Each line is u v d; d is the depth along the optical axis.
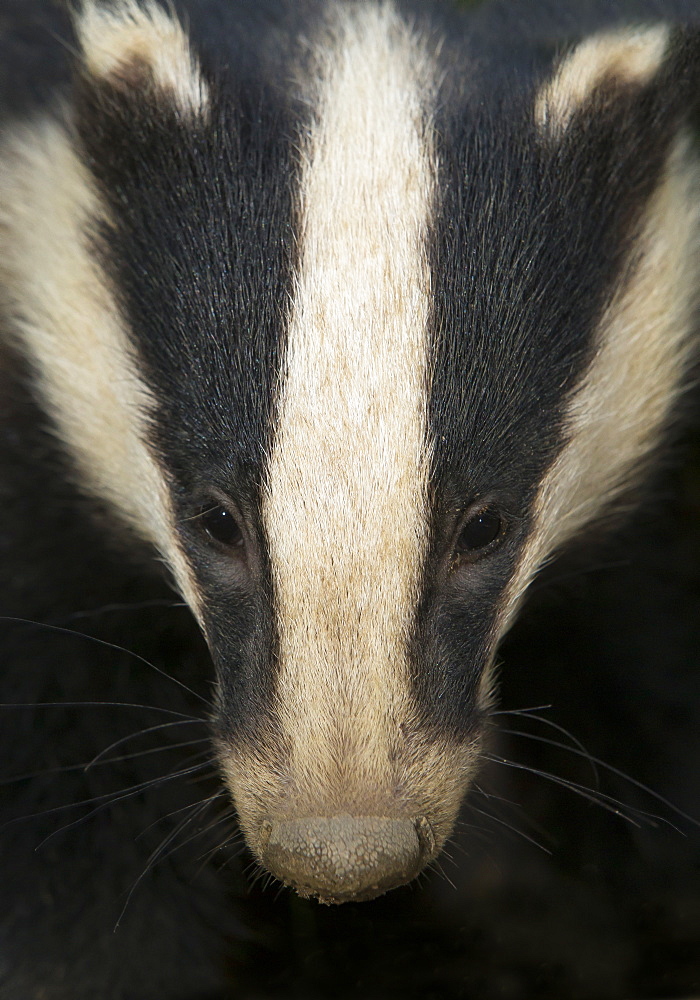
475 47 0.85
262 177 0.83
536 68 0.84
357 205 0.82
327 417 0.81
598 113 0.84
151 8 0.85
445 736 0.83
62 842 0.89
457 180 0.82
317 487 0.81
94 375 0.87
